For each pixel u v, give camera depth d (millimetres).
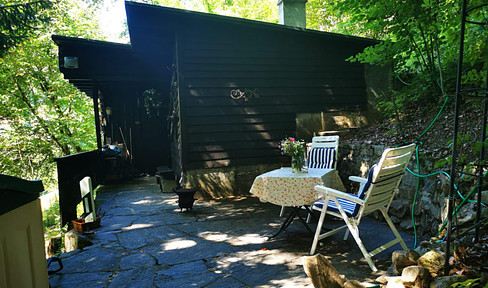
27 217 1321
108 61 8562
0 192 1097
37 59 12727
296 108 7016
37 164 14289
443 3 4188
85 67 8352
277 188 3645
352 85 7398
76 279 2875
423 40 5055
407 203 3961
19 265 1234
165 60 8578
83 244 3768
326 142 4773
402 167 3129
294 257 3205
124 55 8594
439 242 2695
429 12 4207
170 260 3254
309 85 7109
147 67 8906
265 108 6797
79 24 13953
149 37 6676
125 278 2865
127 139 10812
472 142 3574
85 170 6660
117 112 10742
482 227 2680
